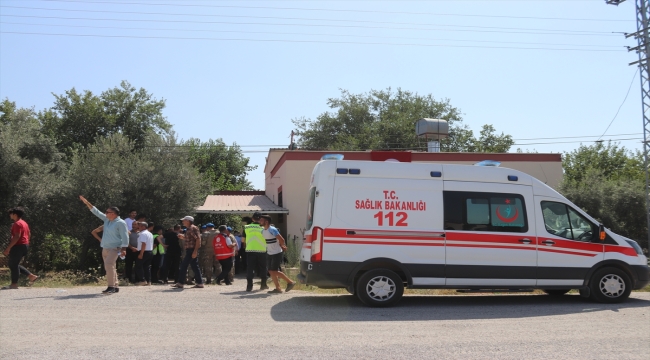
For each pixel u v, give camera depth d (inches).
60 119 1438.2
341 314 334.6
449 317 327.0
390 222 367.6
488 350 241.9
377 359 226.1
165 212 747.4
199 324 296.0
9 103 1194.0
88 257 782.5
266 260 451.5
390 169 374.9
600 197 871.1
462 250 370.9
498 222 377.7
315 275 360.2
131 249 518.3
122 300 370.9
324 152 903.1
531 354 235.5
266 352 236.5
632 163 1494.8
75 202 705.0
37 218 697.6
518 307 366.9
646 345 252.8
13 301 360.8
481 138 1946.4
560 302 393.4
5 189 665.6
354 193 368.8
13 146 679.7
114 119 1446.9
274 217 1037.8
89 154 745.0
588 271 383.6
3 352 231.3
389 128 1840.6
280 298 400.5
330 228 363.6
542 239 380.2
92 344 247.4
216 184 1636.3
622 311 350.6
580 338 267.0
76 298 376.8
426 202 373.4
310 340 260.5
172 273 605.3
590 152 1585.9
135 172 743.7
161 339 259.6
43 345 244.1
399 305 374.0
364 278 363.3
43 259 767.1
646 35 739.4
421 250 367.6
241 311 339.0
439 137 1020.5
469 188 379.2
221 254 528.7
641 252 396.8
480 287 372.2
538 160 930.1
